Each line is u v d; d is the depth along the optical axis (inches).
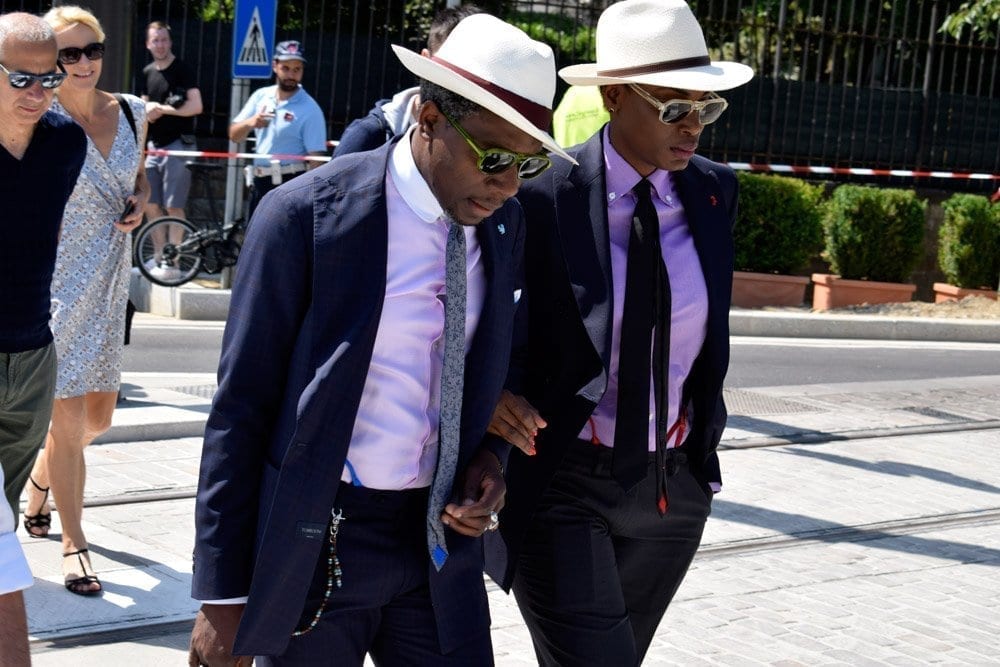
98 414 205.6
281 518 101.2
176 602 194.1
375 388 104.7
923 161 674.2
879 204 586.9
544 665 142.3
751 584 221.3
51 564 204.7
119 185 200.5
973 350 510.0
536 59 101.5
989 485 295.9
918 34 662.5
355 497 106.3
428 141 102.8
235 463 103.5
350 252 101.7
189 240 488.1
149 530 225.0
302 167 462.3
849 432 336.8
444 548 108.2
